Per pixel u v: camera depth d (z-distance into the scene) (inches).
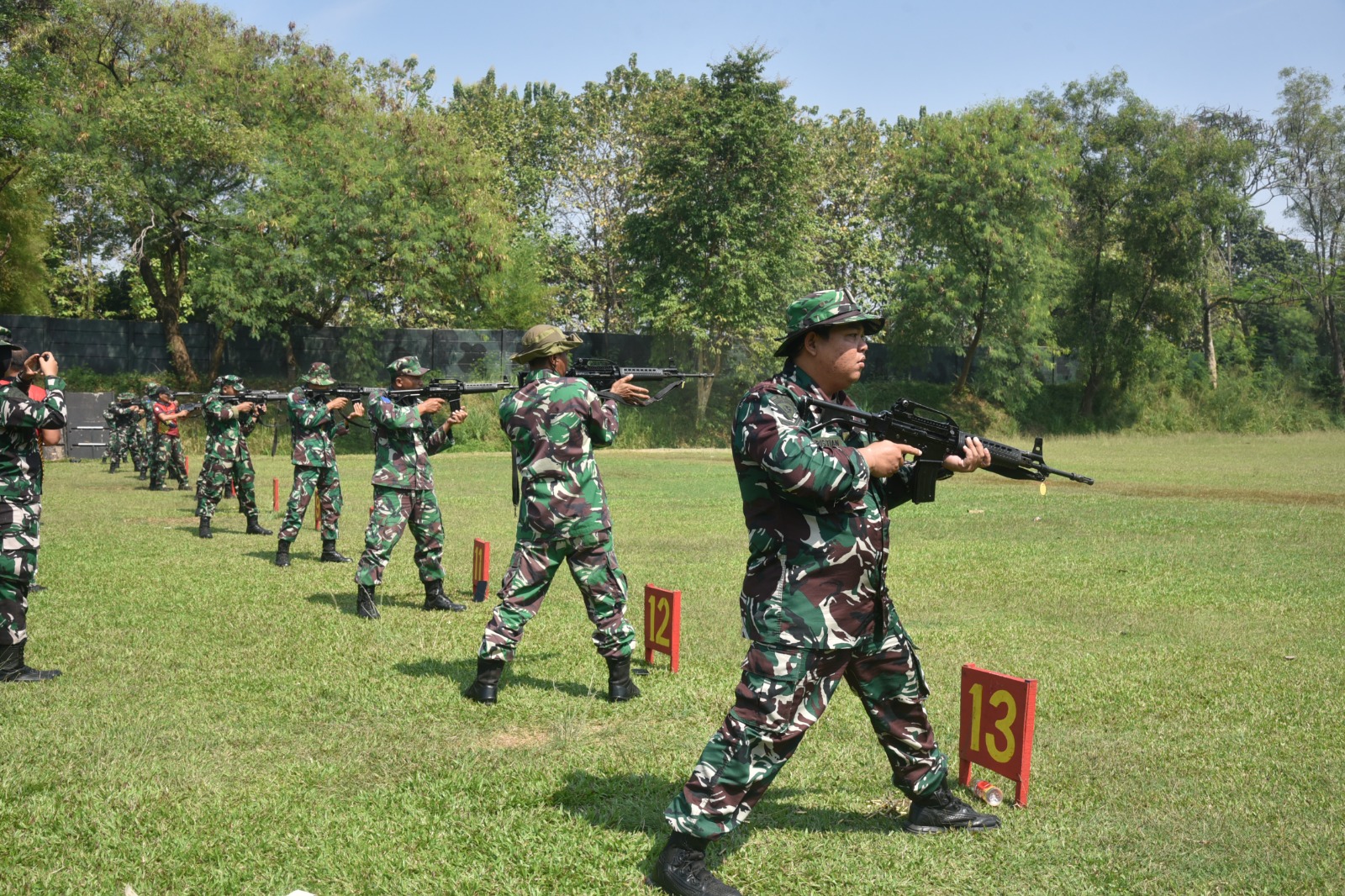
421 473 334.6
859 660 155.3
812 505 143.0
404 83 1926.7
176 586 377.1
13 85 1191.6
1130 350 1973.4
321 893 143.6
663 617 269.3
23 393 242.4
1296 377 2300.7
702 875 142.8
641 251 1654.8
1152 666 274.4
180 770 188.5
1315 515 639.1
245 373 1466.5
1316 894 145.4
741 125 1555.1
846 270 2084.2
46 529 544.4
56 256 1699.1
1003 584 397.7
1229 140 1971.0
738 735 142.3
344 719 222.2
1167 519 619.8
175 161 1302.9
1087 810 174.9
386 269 1465.3
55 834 160.9
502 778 187.2
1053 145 1829.5
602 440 243.1
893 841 161.2
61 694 236.5
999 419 1892.2
